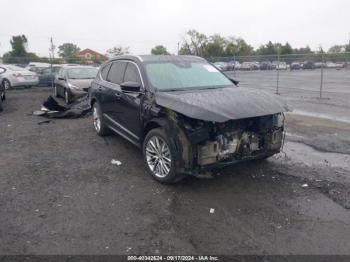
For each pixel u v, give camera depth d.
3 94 13.66
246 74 22.41
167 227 3.65
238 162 4.66
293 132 7.78
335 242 3.36
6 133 8.02
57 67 21.53
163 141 4.64
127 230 3.59
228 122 4.44
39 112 10.58
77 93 11.63
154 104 4.84
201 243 3.36
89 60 34.03
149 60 5.73
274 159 5.76
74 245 3.32
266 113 4.36
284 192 4.49
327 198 4.32
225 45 65.25
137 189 4.64
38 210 4.03
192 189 4.61
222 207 4.10
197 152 4.35
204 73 5.89
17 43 61.97
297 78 21.64
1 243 3.36
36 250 3.24
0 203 4.21
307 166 5.45
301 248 3.26
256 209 4.04
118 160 5.87
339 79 20.20
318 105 12.18
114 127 6.48
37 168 5.50
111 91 6.32
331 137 7.28
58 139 7.38
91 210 4.04
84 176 5.14
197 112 4.12
